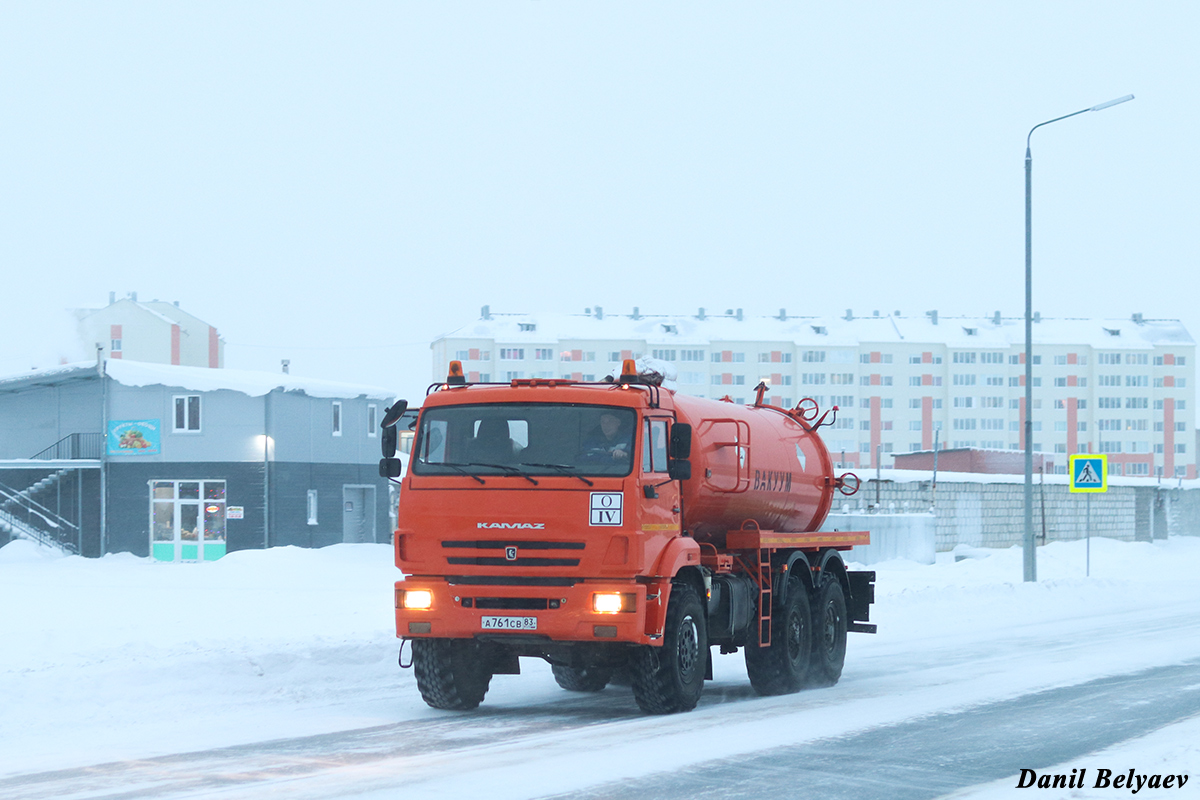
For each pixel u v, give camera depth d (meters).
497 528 17.41
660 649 18.02
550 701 20.42
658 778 13.29
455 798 12.14
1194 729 16.89
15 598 41.53
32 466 69.25
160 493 70.62
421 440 18.09
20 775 13.47
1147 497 95.69
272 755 14.67
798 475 23.91
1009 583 44.16
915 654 27.50
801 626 22.05
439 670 18.55
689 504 19.47
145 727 16.95
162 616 34.22
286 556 61.56
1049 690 21.23
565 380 18.59
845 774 13.62
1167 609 40.31
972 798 12.38
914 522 68.88
